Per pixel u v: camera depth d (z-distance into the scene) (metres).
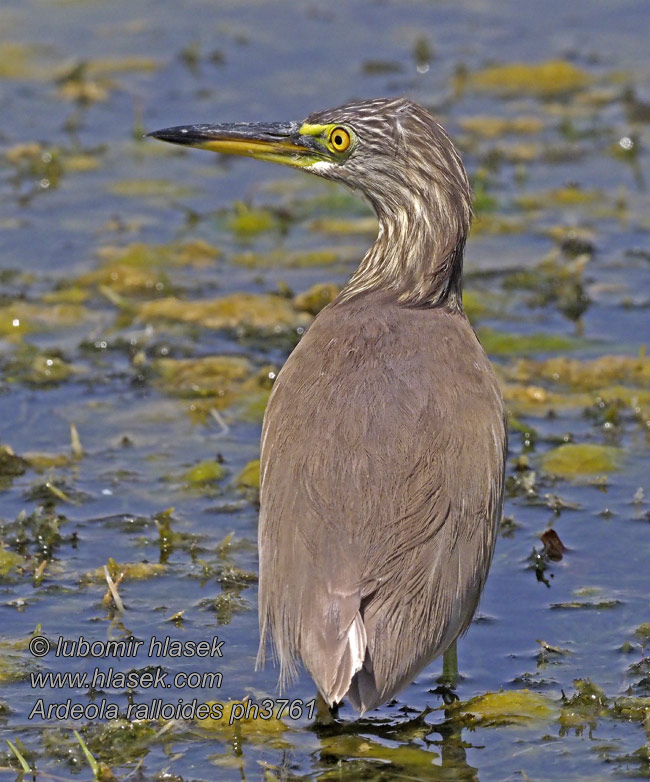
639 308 19.17
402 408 10.94
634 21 31.00
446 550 10.55
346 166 13.20
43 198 22.72
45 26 30.41
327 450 10.72
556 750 10.75
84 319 18.88
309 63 28.14
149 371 17.47
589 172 23.94
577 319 18.94
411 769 10.62
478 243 21.41
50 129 25.38
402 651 10.17
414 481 10.55
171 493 14.74
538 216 22.22
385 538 10.30
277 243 21.47
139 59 28.33
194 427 16.25
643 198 22.84
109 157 24.39
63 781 10.36
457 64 28.33
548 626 12.51
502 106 26.69
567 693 11.52
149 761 10.66
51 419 16.33
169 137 13.89
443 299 12.65
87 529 14.01
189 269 20.52
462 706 11.36
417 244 12.75
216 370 17.52
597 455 15.47
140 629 12.38
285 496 10.75
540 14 31.52
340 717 11.32
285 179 23.98
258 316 18.88
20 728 11.04
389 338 11.74
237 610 12.68
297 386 11.42
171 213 22.38
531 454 15.66
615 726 11.05
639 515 14.31
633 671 11.77
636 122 25.81
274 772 10.52
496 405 11.50
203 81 27.14
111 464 15.33
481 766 10.63
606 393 16.88
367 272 13.15
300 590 10.27
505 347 18.22
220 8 31.70
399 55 28.78
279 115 25.20
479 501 10.93
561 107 26.69
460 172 12.79
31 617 12.54
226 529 14.07
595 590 13.04
